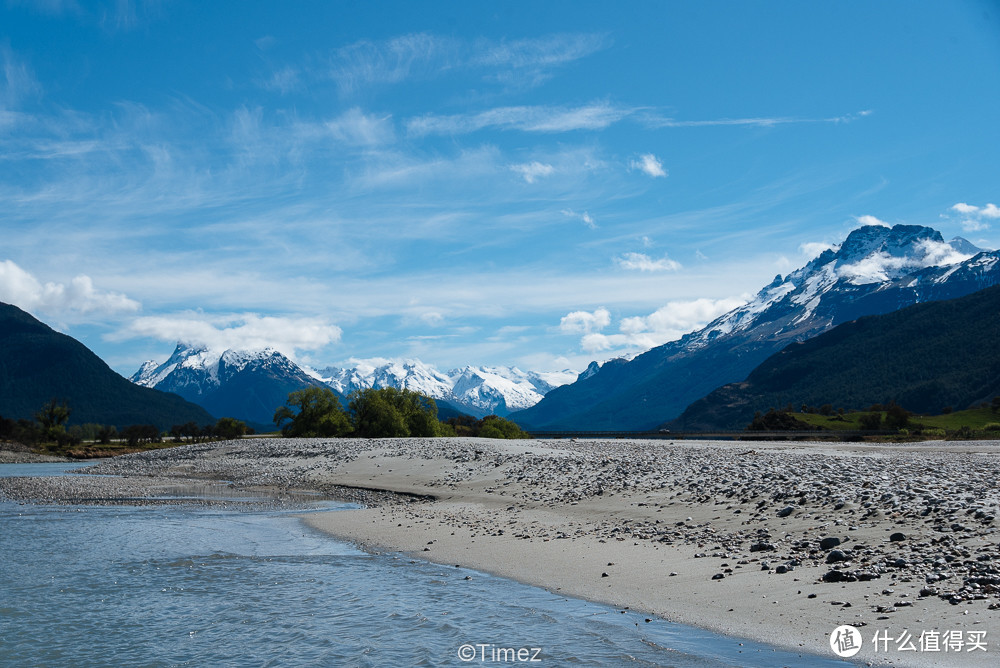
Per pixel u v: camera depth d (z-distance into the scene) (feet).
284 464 227.61
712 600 53.47
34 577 73.26
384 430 363.15
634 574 63.41
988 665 36.35
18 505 142.82
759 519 78.02
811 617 46.96
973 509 64.64
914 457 156.76
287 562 79.20
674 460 151.64
